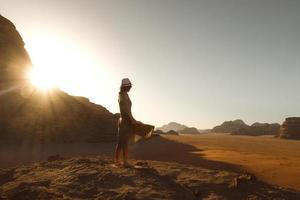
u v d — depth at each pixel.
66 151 33.53
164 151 29.23
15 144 39.25
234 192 7.20
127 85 8.68
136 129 8.66
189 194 6.91
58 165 9.59
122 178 7.42
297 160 20.31
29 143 40.81
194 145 38.28
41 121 43.56
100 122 47.41
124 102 8.59
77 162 9.66
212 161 18.88
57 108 45.34
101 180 7.32
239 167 16.42
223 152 26.64
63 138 44.09
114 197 6.30
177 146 35.12
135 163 9.68
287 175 13.98
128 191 6.55
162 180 7.53
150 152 28.59
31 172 8.98
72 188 6.97
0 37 45.19
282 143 58.44
